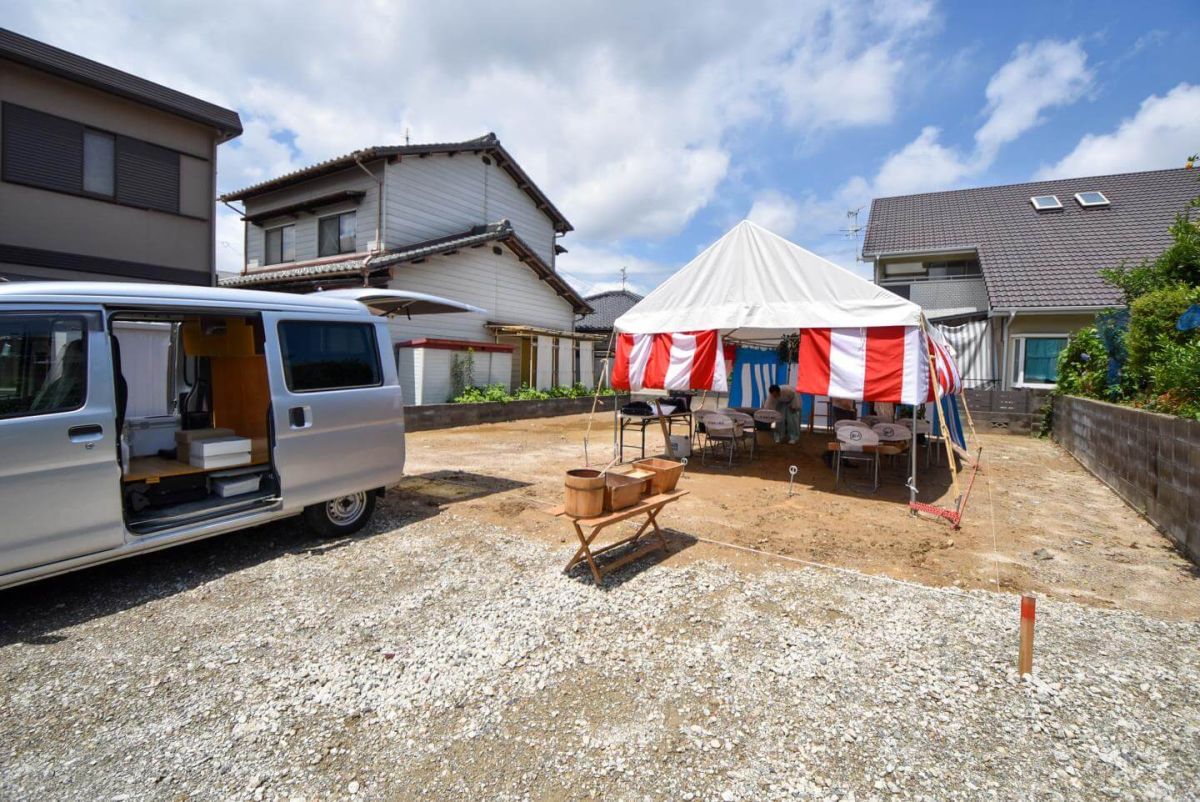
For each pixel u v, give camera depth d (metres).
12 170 8.23
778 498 6.46
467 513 5.51
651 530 5.12
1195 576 4.16
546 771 2.13
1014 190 17.64
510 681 2.72
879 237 16.78
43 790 2.01
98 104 8.98
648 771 2.13
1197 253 7.23
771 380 13.49
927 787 2.07
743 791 2.04
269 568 4.08
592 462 8.33
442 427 12.10
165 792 2.01
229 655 2.92
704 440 11.14
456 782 2.07
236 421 4.92
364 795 2.00
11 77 8.16
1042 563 4.41
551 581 3.90
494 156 16.70
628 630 3.24
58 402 3.18
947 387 7.01
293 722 2.40
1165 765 2.20
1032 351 12.49
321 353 4.57
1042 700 2.62
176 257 9.96
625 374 8.17
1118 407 6.73
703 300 7.46
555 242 20.47
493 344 14.24
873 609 3.55
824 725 2.42
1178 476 4.82
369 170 13.42
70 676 2.71
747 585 3.90
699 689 2.67
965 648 3.08
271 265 15.68
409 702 2.55
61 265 8.72
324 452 4.47
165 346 6.76
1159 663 2.95
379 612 3.42
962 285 15.01
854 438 6.79
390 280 12.51
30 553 3.04
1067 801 2.01
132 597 3.58
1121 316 8.46
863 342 6.19
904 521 5.55
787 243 6.84
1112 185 16.20
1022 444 10.85
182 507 3.94
